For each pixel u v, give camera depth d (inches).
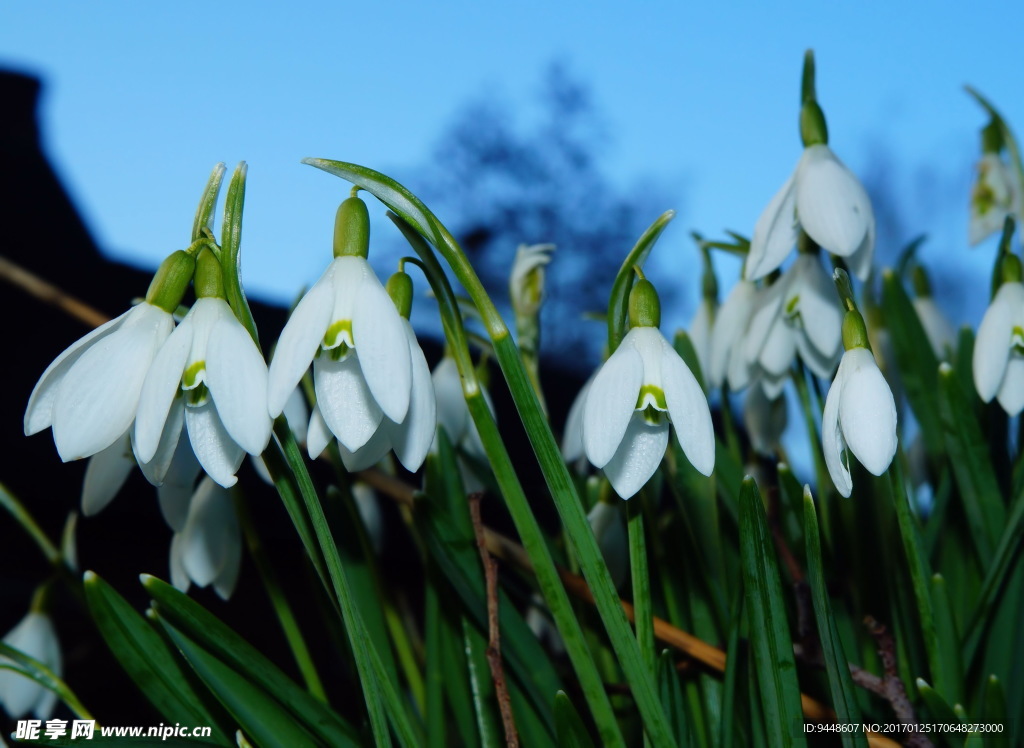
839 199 16.0
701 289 18.6
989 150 18.9
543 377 45.1
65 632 30.3
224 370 13.6
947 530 17.5
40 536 17.2
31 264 43.8
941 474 18.0
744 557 14.3
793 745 14.1
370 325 13.8
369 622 16.2
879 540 17.3
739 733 15.8
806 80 16.5
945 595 15.7
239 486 16.0
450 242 13.7
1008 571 16.3
